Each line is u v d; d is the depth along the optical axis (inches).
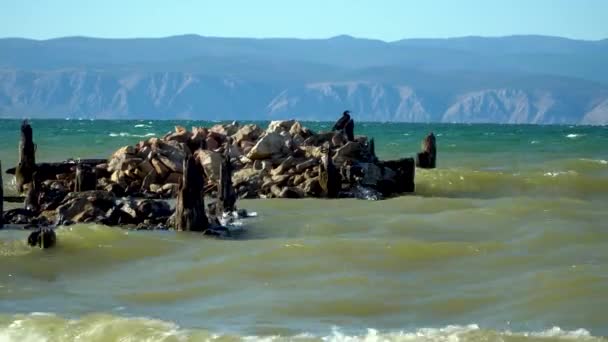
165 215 3713.1
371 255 3014.3
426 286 2674.7
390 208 4092.0
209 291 2662.4
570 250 3080.7
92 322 2330.2
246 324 2338.8
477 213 3870.6
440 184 5211.6
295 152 4822.8
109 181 4547.2
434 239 3339.1
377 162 4835.1
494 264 2908.5
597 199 4793.3
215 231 3410.4
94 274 2869.1
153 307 2517.2
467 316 2394.2
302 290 2645.2
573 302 2439.7
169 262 2982.3
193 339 2187.5
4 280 2770.7
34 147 4613.7
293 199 4347.9
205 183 4586.6
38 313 2426.2
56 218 3713.1
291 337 2172.7
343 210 4015.8
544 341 2112.5
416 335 2158.0
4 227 3587.6
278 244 3134.8
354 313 2442.2
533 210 3954.2
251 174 4618.6
